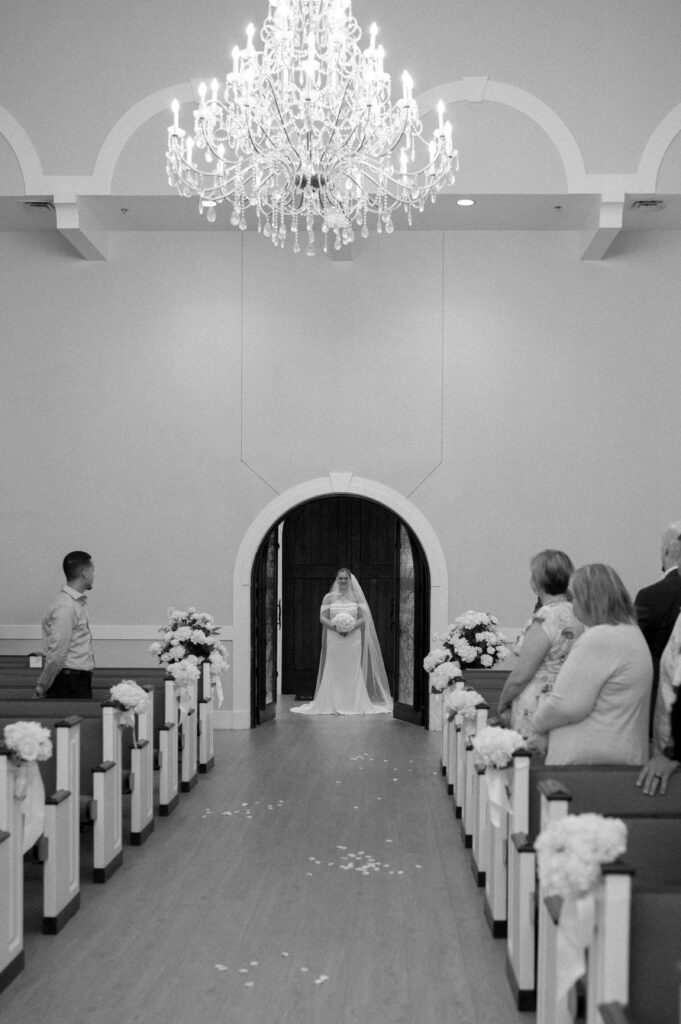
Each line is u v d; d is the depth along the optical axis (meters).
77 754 4.68
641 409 9.89
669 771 3.48
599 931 2.54
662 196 9.01
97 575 10.01
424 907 4.76
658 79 8.97
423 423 9.98
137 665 9.99
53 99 9.08
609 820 2.55
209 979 3.89
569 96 8.98
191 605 10.01
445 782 7.54
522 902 3.65
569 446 9.91
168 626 8.26
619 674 3.68
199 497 10.02
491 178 8.96
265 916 4.61
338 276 10.06
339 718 10.71
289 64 6.43
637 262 9.93
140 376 10.05
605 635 3.69
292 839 5.94
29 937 4.32
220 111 6.80
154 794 6.57
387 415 10.02
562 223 9.77
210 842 5.86
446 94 9.01
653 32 8.98
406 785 7.43
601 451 9.90
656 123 8.96
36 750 3.76
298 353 10.05
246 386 10.05
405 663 10.60
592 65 8.98
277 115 6.52
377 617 13.16
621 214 9.02
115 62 9.06
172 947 4.22
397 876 5.24
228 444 10.04
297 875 5.23
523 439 9.94
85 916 4.59
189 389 10.05
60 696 6.50
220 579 10.02
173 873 5.25
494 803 3.94
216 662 7.97
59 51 9.08
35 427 10.02
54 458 10.02
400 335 10.02
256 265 10.09
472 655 7.82
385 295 10.05
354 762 8.28
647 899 2.50
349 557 13.11
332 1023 3.53
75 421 10.03
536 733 3.92
